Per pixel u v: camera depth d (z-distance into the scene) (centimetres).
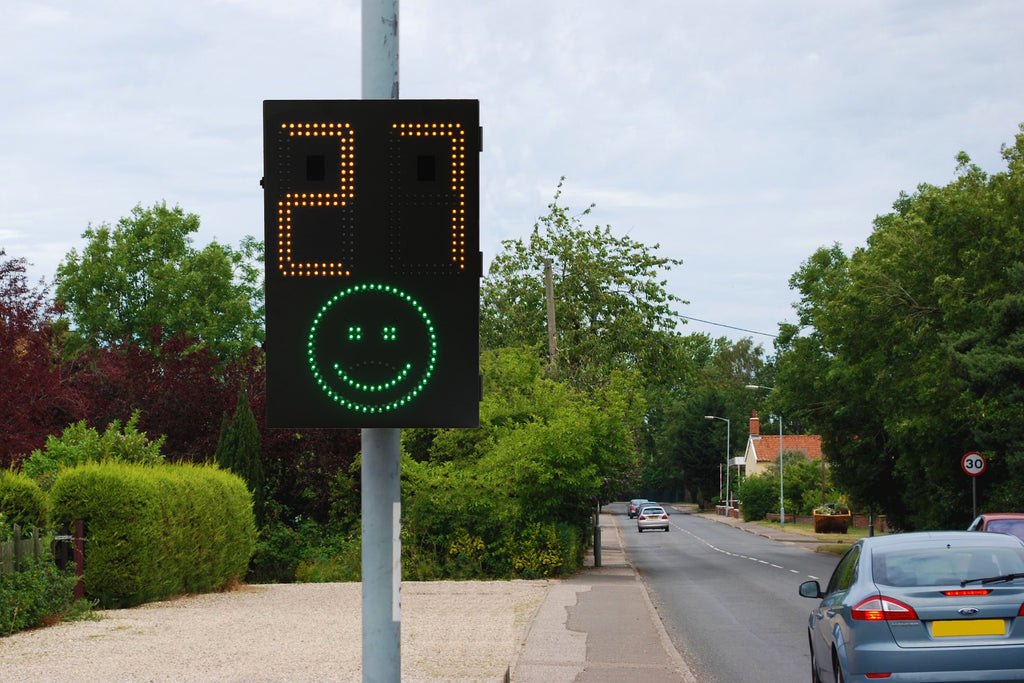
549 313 4003
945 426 3775
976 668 892
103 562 1925
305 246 618
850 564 1059
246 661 1305
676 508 15125
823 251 5897
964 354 3347
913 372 3972
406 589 2541
